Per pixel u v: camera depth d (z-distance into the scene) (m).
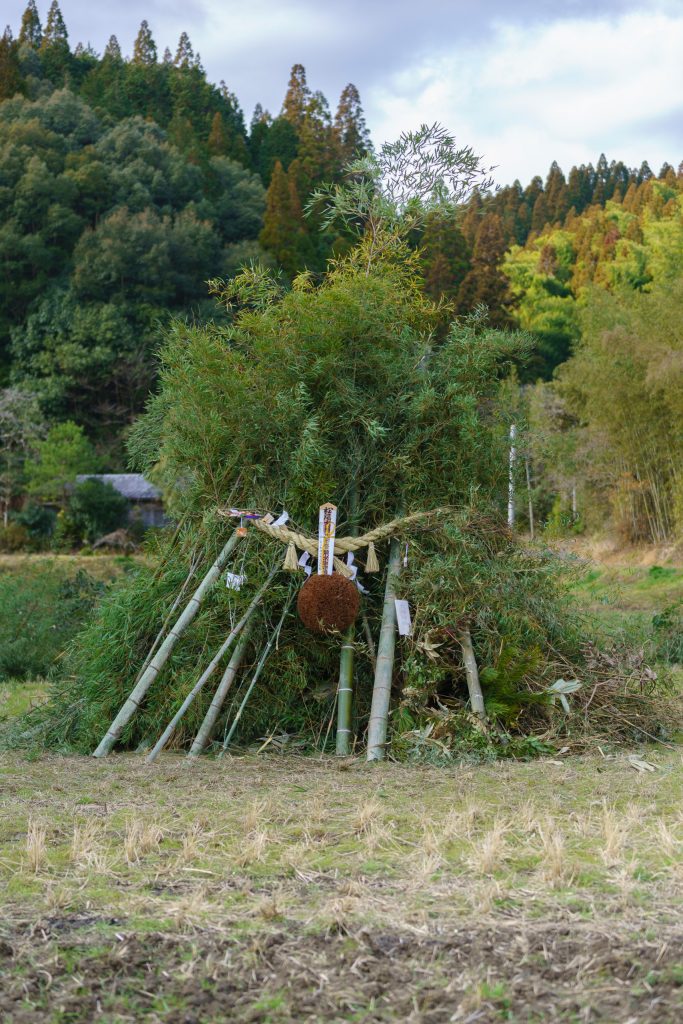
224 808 5.48
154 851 4.66
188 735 7.59
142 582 8.15
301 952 3.46
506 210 113.56
